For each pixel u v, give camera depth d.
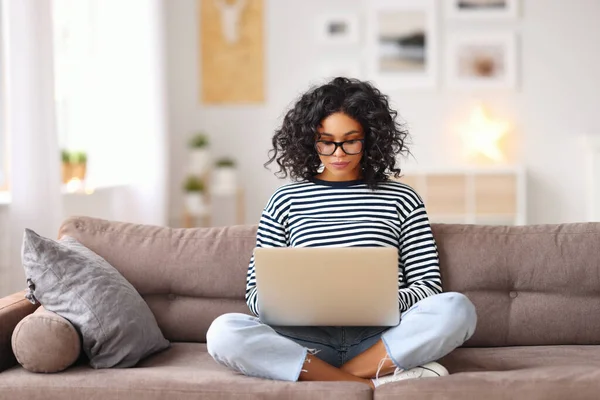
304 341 1.88
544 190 5.51
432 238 2.09
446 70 5.50
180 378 1.73
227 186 5.36
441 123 5.52
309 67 5.54
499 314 2.12
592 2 5.45
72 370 1.83
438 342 1.76
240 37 5.55
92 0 4.67
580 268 2.10
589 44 5.46
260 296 1.79
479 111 5.49
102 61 4.67
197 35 5.57
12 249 3.13
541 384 1.65
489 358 1.97
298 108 2.18
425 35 5.49
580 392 1.64
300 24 5.53
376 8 5.50
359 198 2.11
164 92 4.91
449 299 1.79
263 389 1.68
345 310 1.78
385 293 1.75
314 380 1.79
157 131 4.79
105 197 4.41
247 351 1.75
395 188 2.13
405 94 5.53
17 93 3.14
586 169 5.49
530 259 2.12
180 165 5.60
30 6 3.15
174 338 2.21
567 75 5.47
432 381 1.68
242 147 5.60
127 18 4.68
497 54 5.48
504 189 5.22
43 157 3.21
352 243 2.02
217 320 1.81
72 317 1.87
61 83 4.41
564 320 2.09
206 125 5.61
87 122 4.64
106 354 1.86
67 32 4.48
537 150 5.51
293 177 2.26
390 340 1.78
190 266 2.20
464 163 5.53
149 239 2.25
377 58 5.51
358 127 2.09
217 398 1.68
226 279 2.19
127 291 2.00
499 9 5.46
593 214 5.27
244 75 5.57
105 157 4.66
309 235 2.04
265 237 2.13
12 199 3.13
